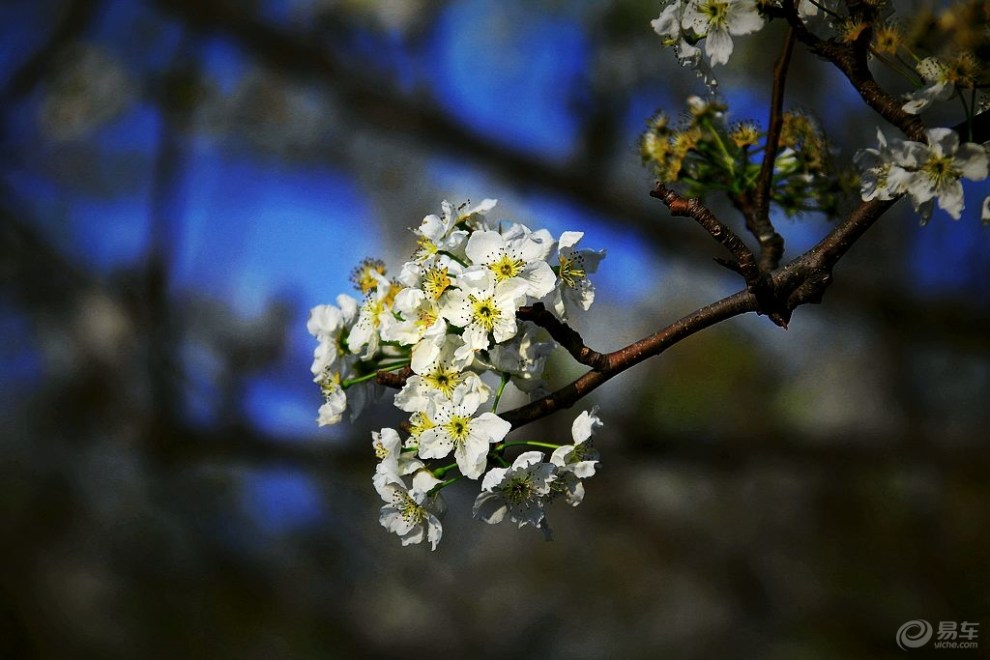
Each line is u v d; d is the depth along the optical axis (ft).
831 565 6.17
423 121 5.72
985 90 3.38
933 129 3.25
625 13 5.70
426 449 3.31
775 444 5.74
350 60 5.86
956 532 5.85
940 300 5.72
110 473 6.16
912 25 3.35
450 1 5.93
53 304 6.04
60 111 6.19
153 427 5.59
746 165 3.66
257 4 5.81
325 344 3.42
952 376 6.06
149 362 5.64
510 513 3.30
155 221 5.82
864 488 6.06
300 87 6.13
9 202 6.06
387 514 3.34
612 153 5.80
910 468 5.79
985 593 5.74
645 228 5.82
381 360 3.44
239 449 5.57
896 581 5.98
